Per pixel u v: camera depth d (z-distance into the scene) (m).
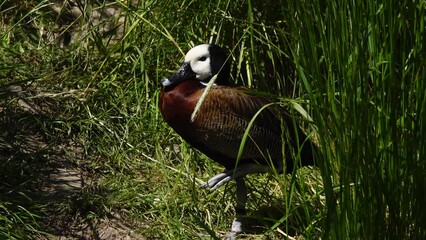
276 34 11.62
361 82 7.96
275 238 10.26
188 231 10.27
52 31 13.39
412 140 8.14
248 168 10.22
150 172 11.31
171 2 12.05
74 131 11.82
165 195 10.79
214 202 10.74
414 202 8.26
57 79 12.52
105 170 11.31
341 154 8.12
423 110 8.05
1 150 11.24
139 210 10.61
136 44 12.42
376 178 8.11
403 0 8.00
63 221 10.25
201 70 10.31
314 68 8.12
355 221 8.25
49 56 12.91
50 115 11.94
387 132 8.14
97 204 10.55
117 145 11.70
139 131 11.82
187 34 12.10
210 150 10.27
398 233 8.33
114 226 10.32
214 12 11.60
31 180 10.78
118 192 10.83
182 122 10.21
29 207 10.30
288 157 10.14
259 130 10.05
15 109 11.91
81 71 12.70
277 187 10.94
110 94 12.30
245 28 11.69
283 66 11.84
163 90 10.37
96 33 12.63
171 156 11.61
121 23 12.66
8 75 12.47
